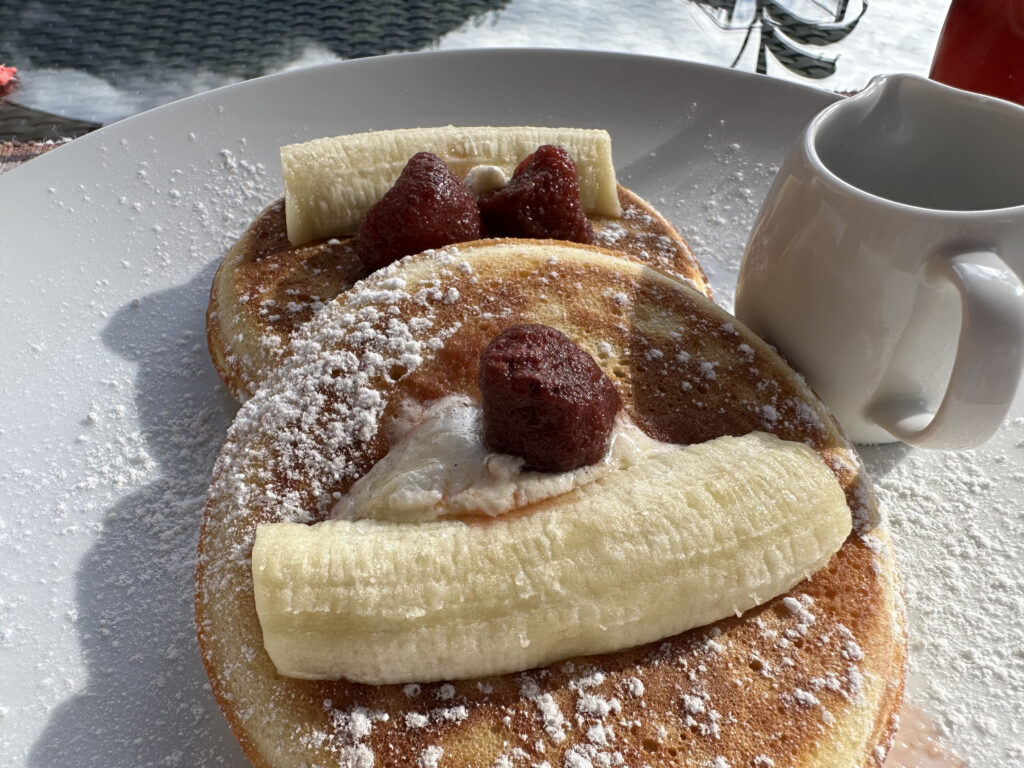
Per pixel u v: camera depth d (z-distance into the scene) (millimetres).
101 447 198
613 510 149
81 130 283
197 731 158
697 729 144
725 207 252
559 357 157
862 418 187
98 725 159
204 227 243
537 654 145
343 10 344
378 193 217
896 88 185
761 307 188
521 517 152
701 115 267
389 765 140
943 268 158
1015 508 185
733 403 176
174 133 256
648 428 170
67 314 222
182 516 187
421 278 184
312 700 146
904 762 153
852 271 168
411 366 173
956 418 158
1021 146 177
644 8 348
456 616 142
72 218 240
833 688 149
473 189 213
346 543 147
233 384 199
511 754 141
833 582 160
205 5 344
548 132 227
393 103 266
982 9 251
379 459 166
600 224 222
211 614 158
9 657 166
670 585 145
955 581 175
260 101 261
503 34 331
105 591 176
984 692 161
